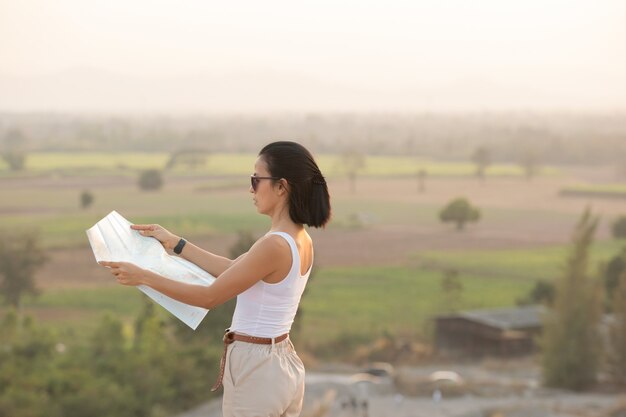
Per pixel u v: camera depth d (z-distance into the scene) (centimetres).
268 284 375
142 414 3394
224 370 384
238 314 384
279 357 379
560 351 4325
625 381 4319
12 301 9288
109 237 389
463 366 5488
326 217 384
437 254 13712
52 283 10738
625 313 4391
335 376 4403
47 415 3127
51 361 3912
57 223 16138
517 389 4253
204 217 16950
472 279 11044
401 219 18638
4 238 9838
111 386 3412
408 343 6134
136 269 369
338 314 8425
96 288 10481
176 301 377
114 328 4584
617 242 14562
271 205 381
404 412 3662
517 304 7944
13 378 3409
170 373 3747
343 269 12138
